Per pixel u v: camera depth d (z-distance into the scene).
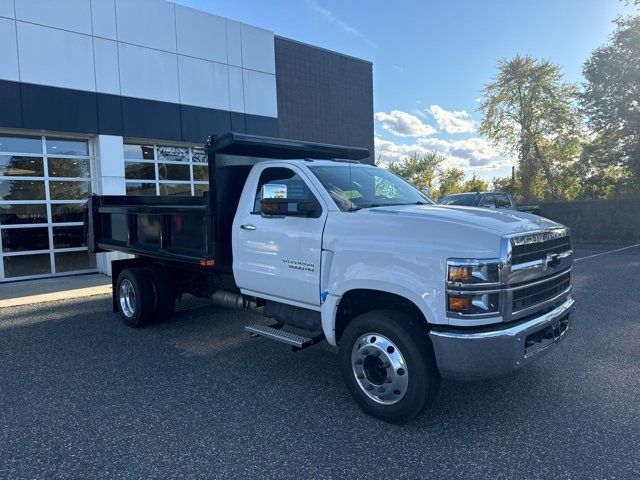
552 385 4.58
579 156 26.17
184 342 6.18
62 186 11.58
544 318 3.88
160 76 12.34
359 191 4.80
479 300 3.49
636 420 3.85
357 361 4.04
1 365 5.34
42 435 3.73
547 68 30.92
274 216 4.77
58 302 8.77
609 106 22.81
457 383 4.68
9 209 10.84
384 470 3.21
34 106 10.44
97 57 11.29
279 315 5.01
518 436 3.64
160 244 6.32
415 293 3.65
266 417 4.02
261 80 14.55
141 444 3.58
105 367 5.26
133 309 6.83
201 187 13.85
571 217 21.47
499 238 3.54
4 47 10.03
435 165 48.56
